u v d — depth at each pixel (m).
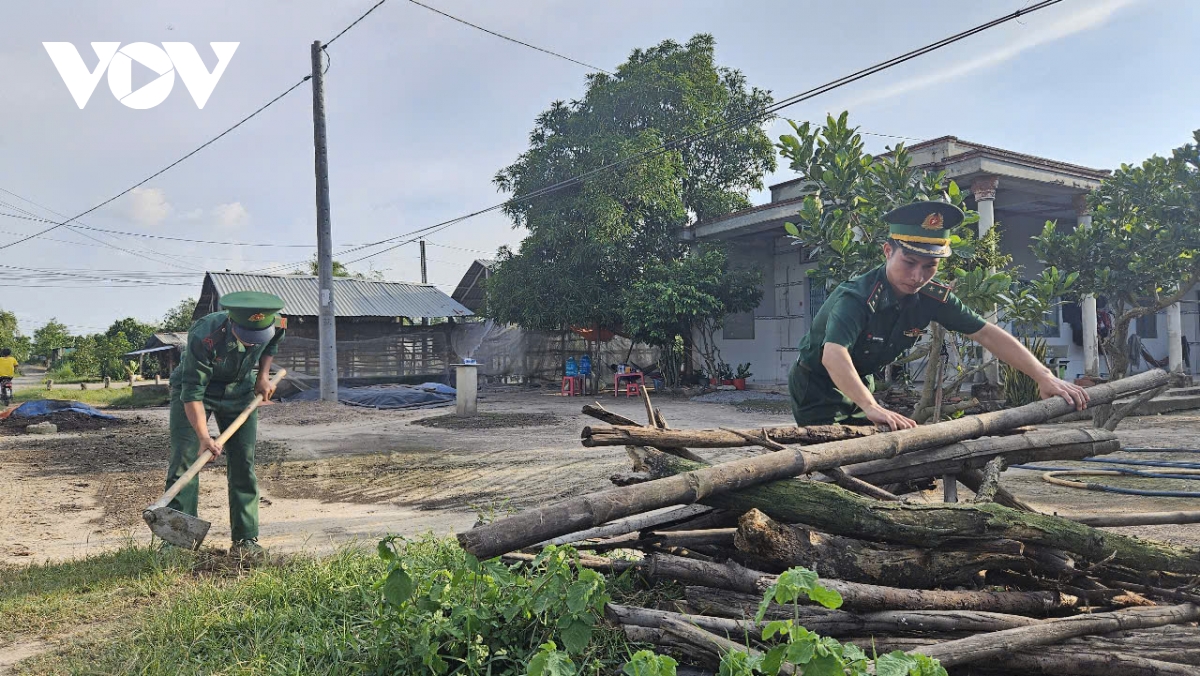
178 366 4.93
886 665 2.03
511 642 2.90
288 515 6.43
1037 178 14.52
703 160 22.36
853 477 3.16
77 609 3.79
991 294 6.05
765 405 16.02
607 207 19.12
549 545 3.05
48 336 65.94
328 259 18.45
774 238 20.72
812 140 7.26
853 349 3.65
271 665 2.94
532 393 22.75
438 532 5.52
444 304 27.38
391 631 2.93
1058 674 2.56
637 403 17.77
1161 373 3.87
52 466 9.77
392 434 12.84
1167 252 8.65
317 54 18.14
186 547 4.43
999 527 2.84
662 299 18.17
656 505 2.69
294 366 23.42
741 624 2.62
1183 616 2.84
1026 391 11.70
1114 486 7.05
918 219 3.35
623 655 2.74
